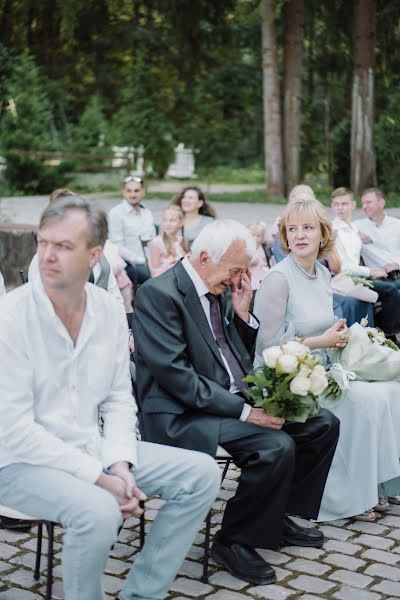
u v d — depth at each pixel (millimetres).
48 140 22406
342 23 19359
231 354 3750
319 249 4238
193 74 22000
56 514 2859
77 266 2891
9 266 8875
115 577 3572
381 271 7031
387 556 3844
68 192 5016
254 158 29219
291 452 3504
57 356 2980
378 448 4215
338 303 6133
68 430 3049
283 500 3545
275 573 3580
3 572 3600
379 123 20000
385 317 6934
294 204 4176
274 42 18766
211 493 3125
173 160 21859
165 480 3121
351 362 4195
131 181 8695
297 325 4137
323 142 23047
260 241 7191
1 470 2977
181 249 7938
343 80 22062
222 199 18625
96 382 3090
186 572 3615
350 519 4246
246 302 3871
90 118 23141
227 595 3434
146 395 3646
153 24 22594
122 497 2941
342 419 4211
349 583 3574
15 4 21734
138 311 3594
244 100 22328
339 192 7168
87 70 25109
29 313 2930
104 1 20766
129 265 8359
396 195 19531
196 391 3504
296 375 3402
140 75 21172
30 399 2941
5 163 21391
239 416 3557
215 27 20297
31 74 22281
